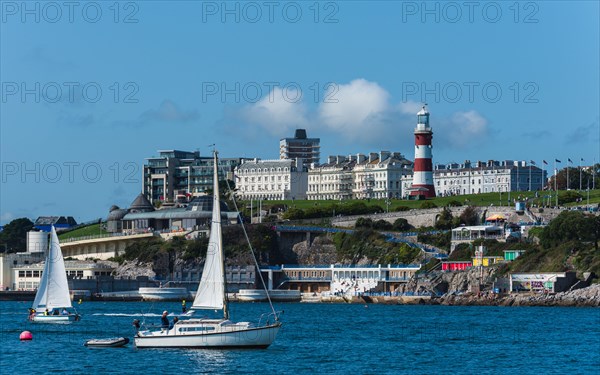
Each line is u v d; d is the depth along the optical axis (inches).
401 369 7150.6
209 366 7027.6
